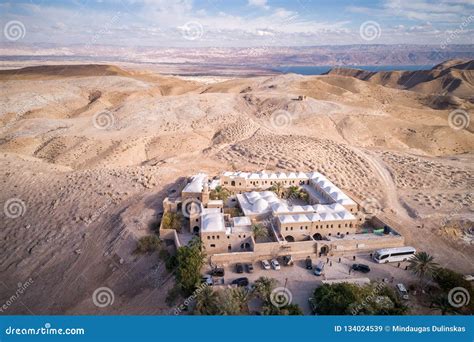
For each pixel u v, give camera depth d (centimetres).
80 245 6266
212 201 6544
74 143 13388
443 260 5497
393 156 10669
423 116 18562
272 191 7344
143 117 16088
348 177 8850
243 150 10694
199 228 6022
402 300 4522
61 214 7269
